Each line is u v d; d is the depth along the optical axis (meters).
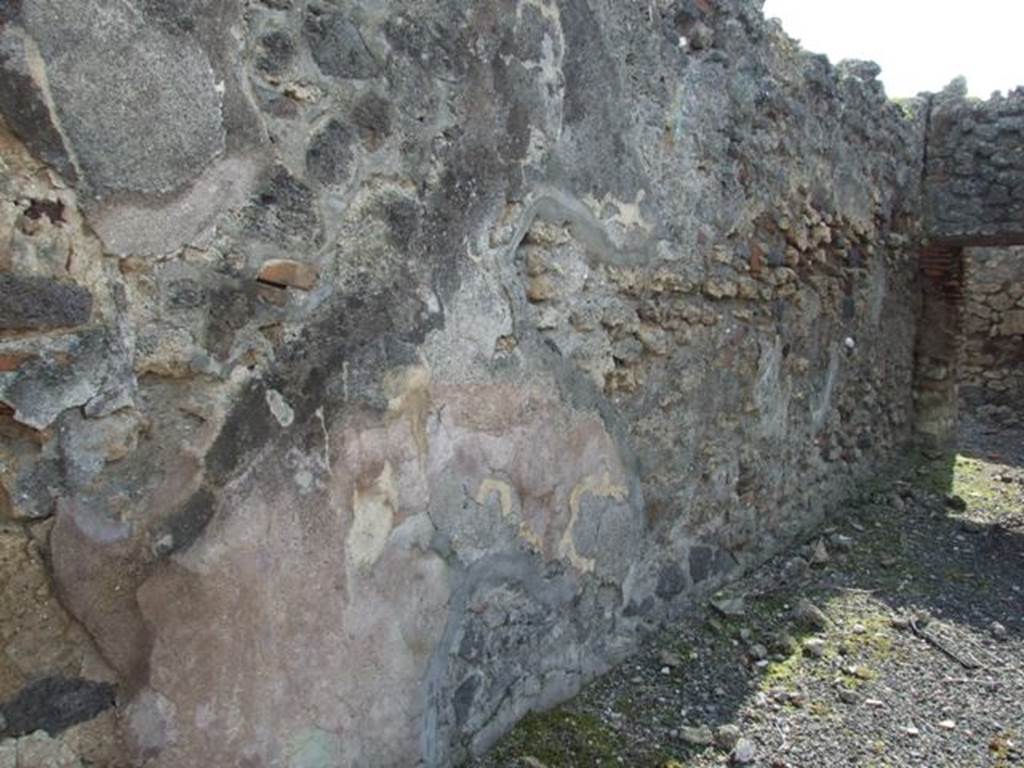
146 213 1.39
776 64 3.51
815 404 4.14
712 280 3.08
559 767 2.16
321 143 1.66
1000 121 5.31
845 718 2.59
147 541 1.42
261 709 1.61
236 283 1.53
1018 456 6.41
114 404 1.37
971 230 5.42
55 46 1.26
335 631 1.74
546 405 2.30
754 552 3.58
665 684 2.64
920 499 4.84
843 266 4.39
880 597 3.49
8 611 1.28
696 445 3.08
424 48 1.86
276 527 1.61
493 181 2.07
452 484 2.01
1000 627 3.30
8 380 1.25
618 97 2.51
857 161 4.45
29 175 1.25
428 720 1.99
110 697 1.40
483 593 2.14
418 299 1.88
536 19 2.17
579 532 2.48
